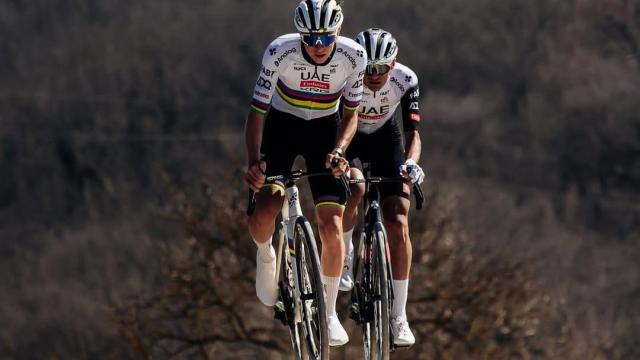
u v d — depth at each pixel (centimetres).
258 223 2088
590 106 16850
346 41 2022
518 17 18300
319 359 1955
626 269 13175
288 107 2100
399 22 18575
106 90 17138
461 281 6012
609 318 11656
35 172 15762
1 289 13800
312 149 2123
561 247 13588
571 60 17588
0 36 17875
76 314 13062
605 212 14712
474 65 17925
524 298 6134
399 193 2209
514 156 16050
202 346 6144
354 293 2167
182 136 16088
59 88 17162
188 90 17200
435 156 16075
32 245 14762
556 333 6700
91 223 14925
